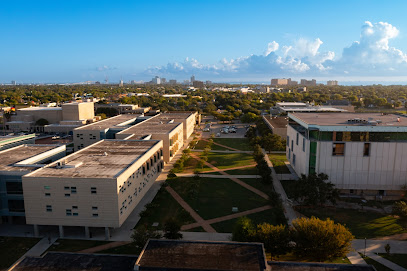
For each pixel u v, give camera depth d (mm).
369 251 62219
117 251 63062
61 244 66000
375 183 88688
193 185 97750
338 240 54656
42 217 68750
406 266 57250
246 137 187125
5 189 72938
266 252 57594
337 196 80000
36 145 103938
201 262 49594
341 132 87375
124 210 71000
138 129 138375
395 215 77938
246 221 62062
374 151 87250
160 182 103938
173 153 134750
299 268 50094
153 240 56406
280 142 140750
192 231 70812
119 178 67438
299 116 112500
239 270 47625
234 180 106250
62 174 70812
